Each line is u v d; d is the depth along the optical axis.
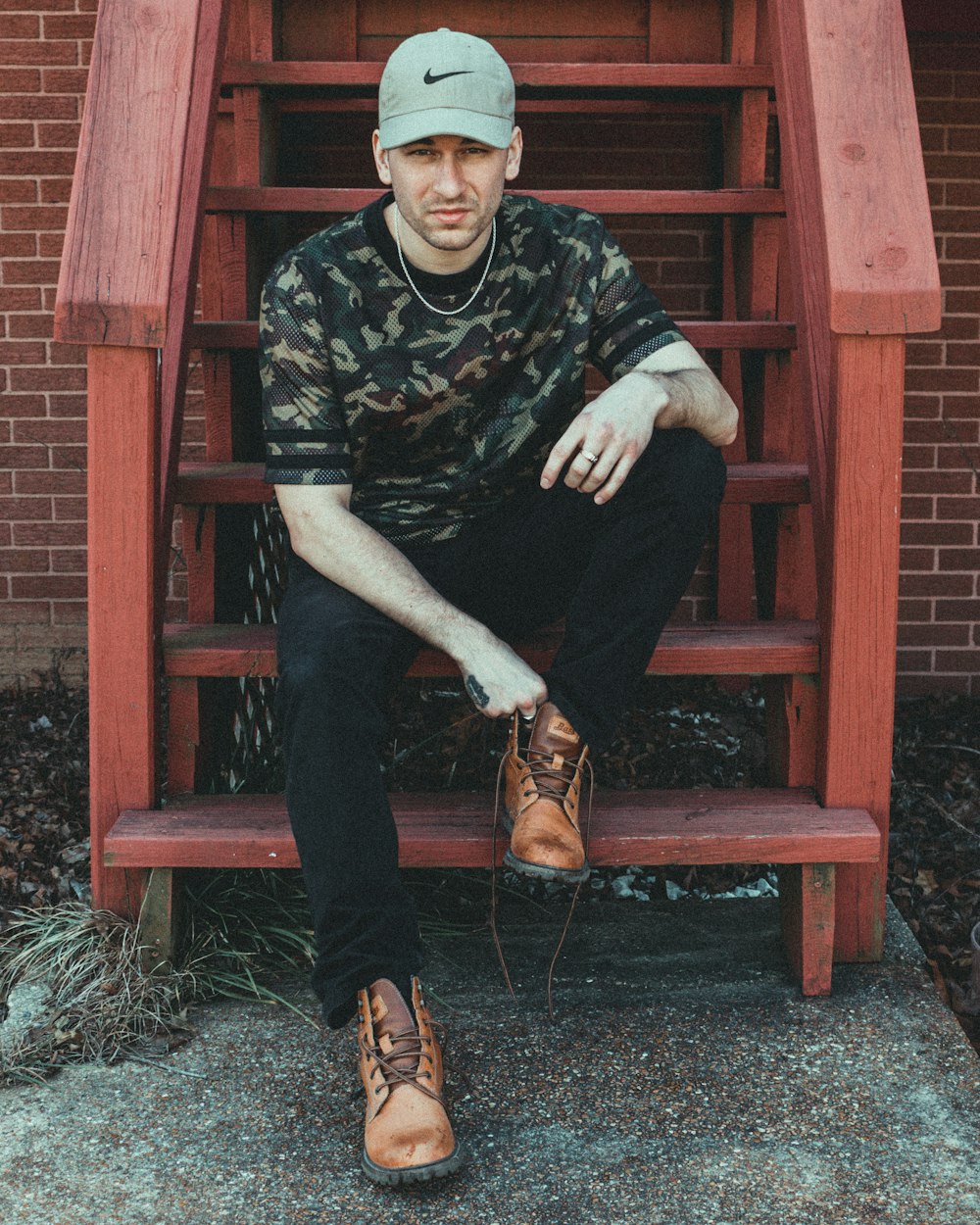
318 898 1.75
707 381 2.02
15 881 2.84
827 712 2.22
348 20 3.38
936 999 2.18
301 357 1.96
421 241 1.92
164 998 2.14
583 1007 2.16
